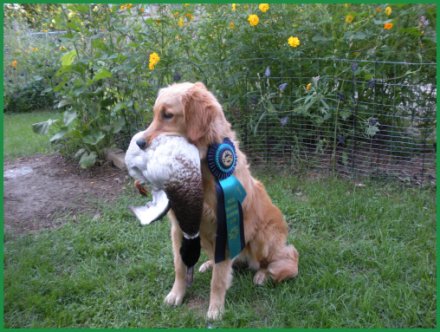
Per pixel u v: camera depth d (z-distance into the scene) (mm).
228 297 2910
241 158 2730
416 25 4723
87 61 5070
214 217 2566
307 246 3480
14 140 7473
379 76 4754
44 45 8367
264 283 3000
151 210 2496
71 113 5258
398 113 4914
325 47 5004
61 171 5461
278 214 3102
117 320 2699
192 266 2611
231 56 5086
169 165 2184
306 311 2729
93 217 4148
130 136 5633
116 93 5516
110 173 5297
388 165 4930
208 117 2371
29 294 2896
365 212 4000
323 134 5109
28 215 4227
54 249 3516
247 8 5008
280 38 5059
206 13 5270
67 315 2721
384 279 3035
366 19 4762
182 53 5359
